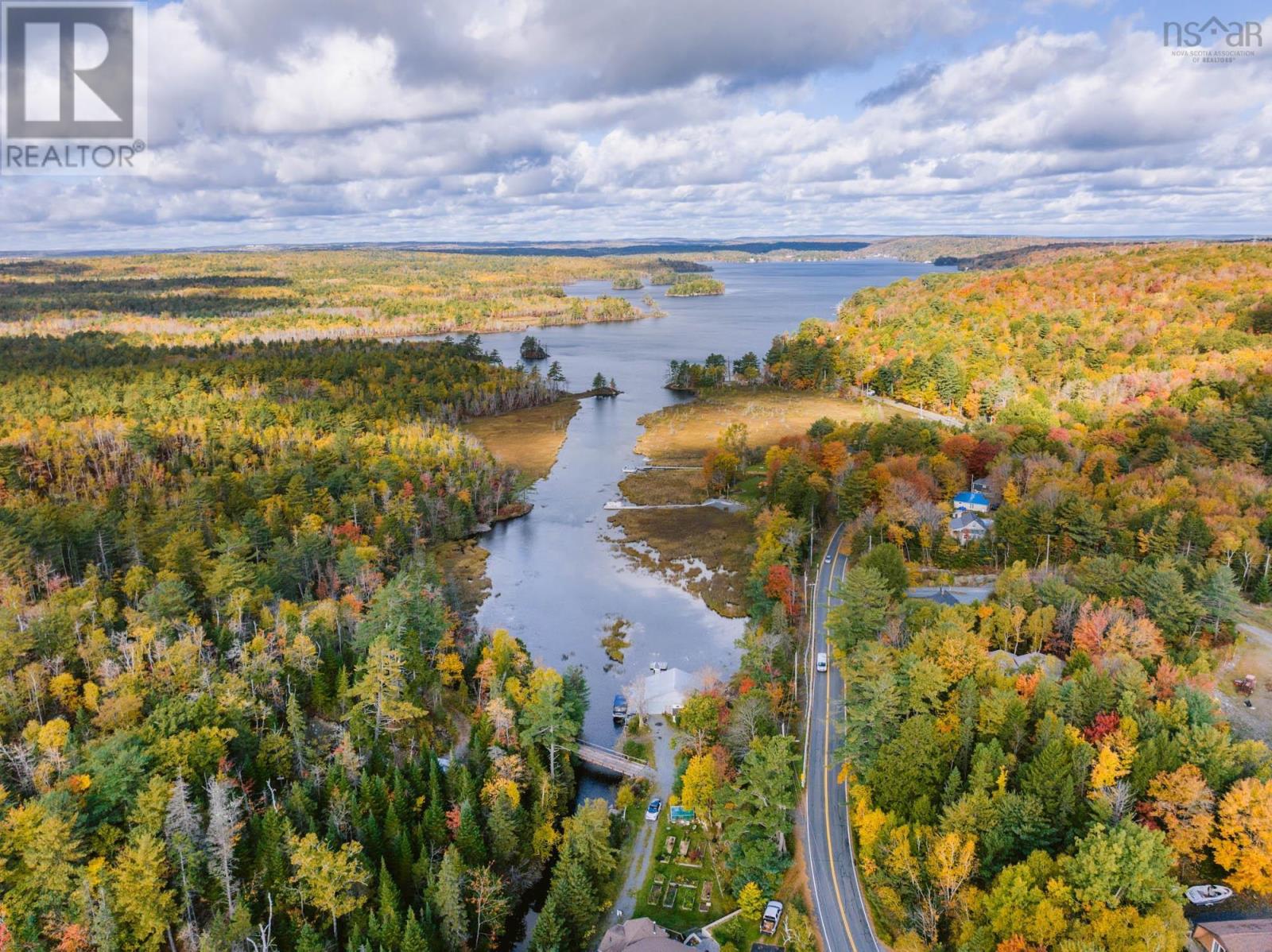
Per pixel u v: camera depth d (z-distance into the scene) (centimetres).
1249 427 15412
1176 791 6550
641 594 14212
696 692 9969
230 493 15438
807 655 10862
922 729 7438
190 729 8212
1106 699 7694
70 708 9138
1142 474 14125
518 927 7462
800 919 6700
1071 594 9881
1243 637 9788
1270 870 6125
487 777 8294
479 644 11425
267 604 11700
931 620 9762
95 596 10831
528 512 18612
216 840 6950
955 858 6425
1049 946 5697
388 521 15212
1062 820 6669
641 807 8694
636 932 6769
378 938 6594
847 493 15262
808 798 8244
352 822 7600
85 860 7038
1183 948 5728
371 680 9044
